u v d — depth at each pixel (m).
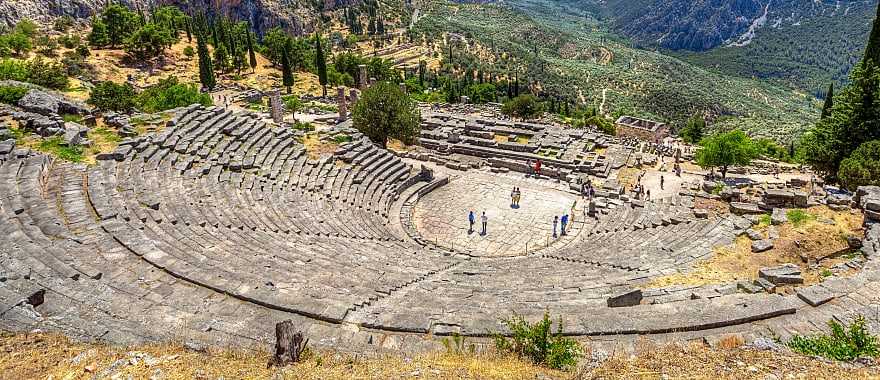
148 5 187.62
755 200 31.42
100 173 26.22
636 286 19.66
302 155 39.19
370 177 38.84
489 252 30.55
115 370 10.48
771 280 18.69
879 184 32.06
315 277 18.22
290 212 28.69
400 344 13.22
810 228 24.44
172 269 16.67
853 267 19.47
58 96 43.03
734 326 14.12
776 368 11.25
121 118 36.03
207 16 198.25
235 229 23.67
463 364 11.44
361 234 28.31
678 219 29.14
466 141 54.47
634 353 12.48
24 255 16.31
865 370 11.07
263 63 125.12
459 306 16.22
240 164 32.75
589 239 30.16
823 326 13.88
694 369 11.26
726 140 45.88
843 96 41.12
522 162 47.66
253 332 13.10
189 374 10.39
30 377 10.18
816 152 42.19
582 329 13.77
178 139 33.97
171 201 25.44
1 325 11.92
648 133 68.31
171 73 102.69
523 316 14.90
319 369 10.89
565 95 185.00
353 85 120.81
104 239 18.78
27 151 26.72
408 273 20.91
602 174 46.06
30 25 105.31
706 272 20.94
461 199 39.97
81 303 13.77
